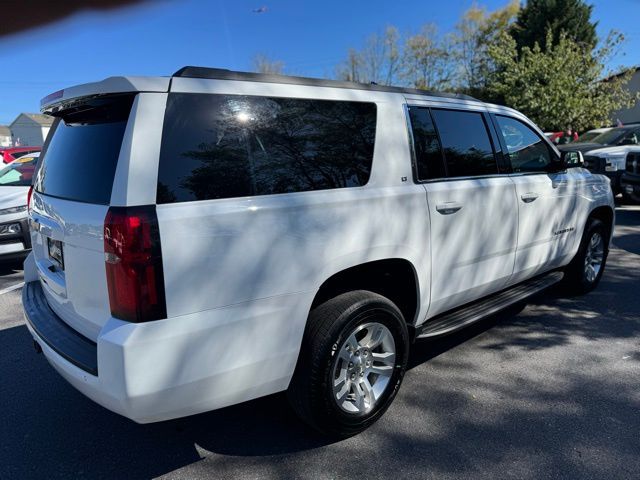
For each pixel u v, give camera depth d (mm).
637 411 2967
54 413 3090
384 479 2436
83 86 2221
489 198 3459
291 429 2883
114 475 2510
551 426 2830
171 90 2129
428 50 41312
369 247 2680
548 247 4234
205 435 2836
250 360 2293
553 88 18359
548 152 4262
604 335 4105
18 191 6211
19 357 3889
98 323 2240
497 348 3898
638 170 9398
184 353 2088
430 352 3855
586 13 29703
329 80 2732
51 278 2672
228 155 2248
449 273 3246
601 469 2465
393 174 2869
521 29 31312
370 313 2674
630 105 20625
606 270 6023
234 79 2338
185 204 2096
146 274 1983
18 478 2494
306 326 2553
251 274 2238
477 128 3574
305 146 2521
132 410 2033
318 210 2469
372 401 2814
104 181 2197
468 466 2512
